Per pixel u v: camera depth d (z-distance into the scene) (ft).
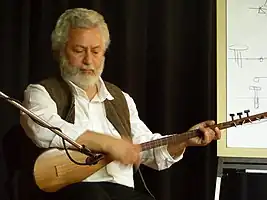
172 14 10.80
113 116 8.73
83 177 8.03
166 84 10.65
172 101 10.75
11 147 10.12
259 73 9.82
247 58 9.85
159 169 8.95
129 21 10.75
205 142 8.57
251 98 9.77
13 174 10.11
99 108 8.68
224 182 10.74
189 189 10.66
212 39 10.73
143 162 8.97
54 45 8.71
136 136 8.98
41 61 10.71
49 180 7.98
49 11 10.77
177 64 10.80
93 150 7.87
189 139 8.61
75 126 8.05
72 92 8.54
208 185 10.53
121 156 7.97
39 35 10.75
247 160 9.66
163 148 8.77
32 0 10.79
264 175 10.73
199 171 10.61
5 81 10.55
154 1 10.82
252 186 10.76
